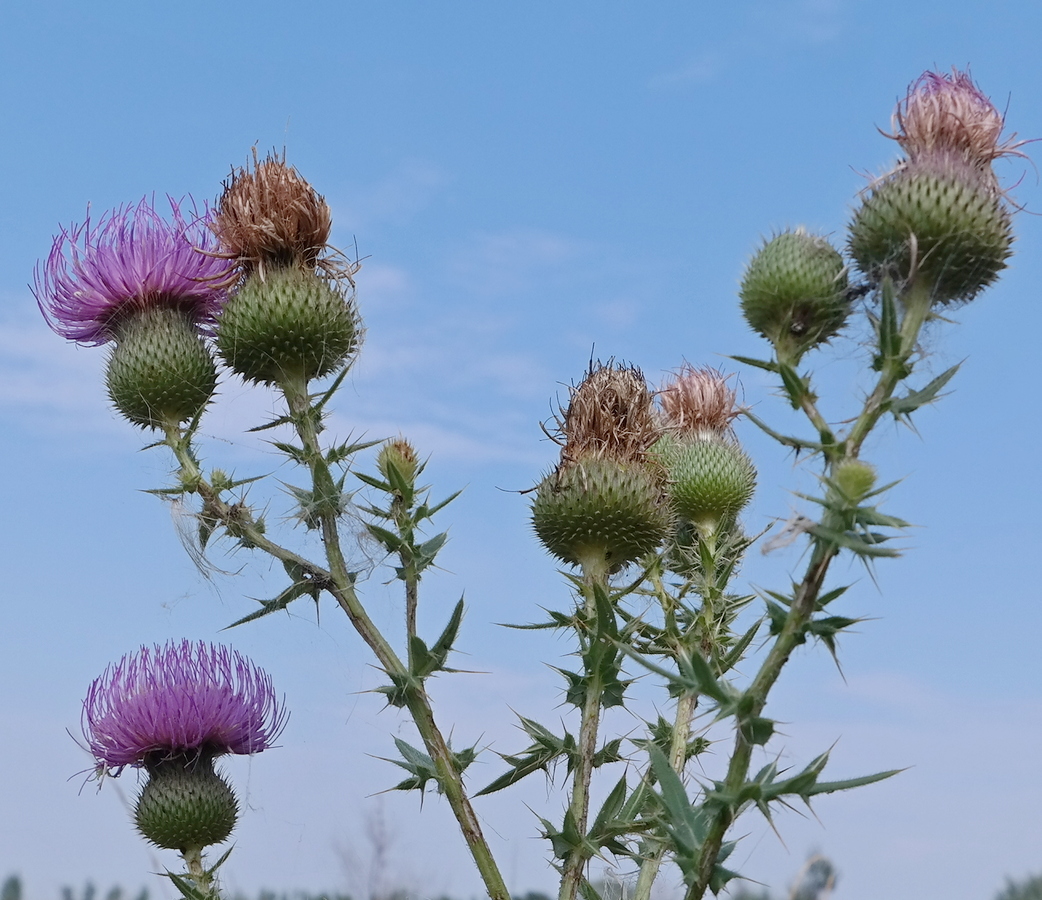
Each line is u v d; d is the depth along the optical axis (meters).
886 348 0.34
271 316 0.41
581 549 0.40
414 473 0.42
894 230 0.36
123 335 0.44
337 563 0.39
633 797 0.38
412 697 0.37
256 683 0.45
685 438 0.47
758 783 0.33
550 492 0.40
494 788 0.37
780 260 0.38
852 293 0.37
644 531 0.40
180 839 0.43
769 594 0.33
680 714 0.41
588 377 0.42
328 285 0.42
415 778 0.37
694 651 0.33
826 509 0.33
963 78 0.38
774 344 0.38
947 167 0.36
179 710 0.44
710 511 0.45
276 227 0.42
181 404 0.43
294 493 0.39
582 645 0.39
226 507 0.40
